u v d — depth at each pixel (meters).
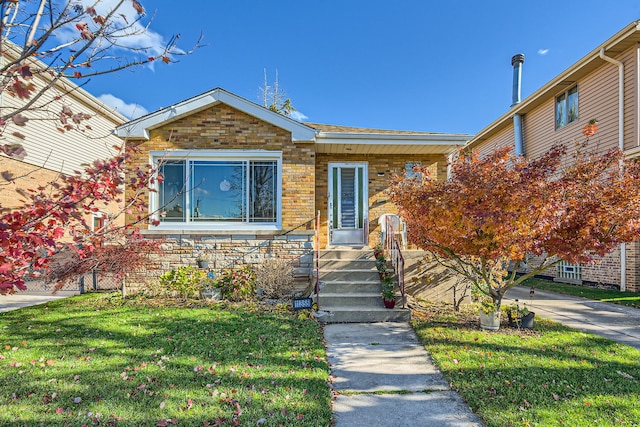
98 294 9.41
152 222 3.22
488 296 7.09
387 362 4.64
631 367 4.29
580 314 7.35
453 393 3.77
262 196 8.86
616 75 10.79
